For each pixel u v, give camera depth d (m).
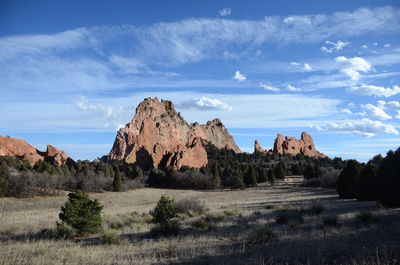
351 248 9.03
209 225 16.86
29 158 141.12
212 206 35.31
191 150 156.62
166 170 109.88
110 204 50.72
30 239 14.53
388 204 21.72
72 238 15.17
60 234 14.81
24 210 40.81
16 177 62.66
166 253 10.08
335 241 10.22
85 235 16.50
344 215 18.08
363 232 11.52
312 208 21.00
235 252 9.79
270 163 169.25
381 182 22.86
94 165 159.62
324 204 28.75
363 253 8.28
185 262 8.74
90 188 79.19
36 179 65.94
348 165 36.16
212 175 100.56
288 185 87.00
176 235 14.33
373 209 21.16
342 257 8.20
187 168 131.62
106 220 21.73
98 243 12.98
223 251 10.10
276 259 8.51
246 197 54.75
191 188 97.38
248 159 185.75
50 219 27.42
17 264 8.12
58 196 66.25
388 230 11.32
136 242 12.94
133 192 83.06
